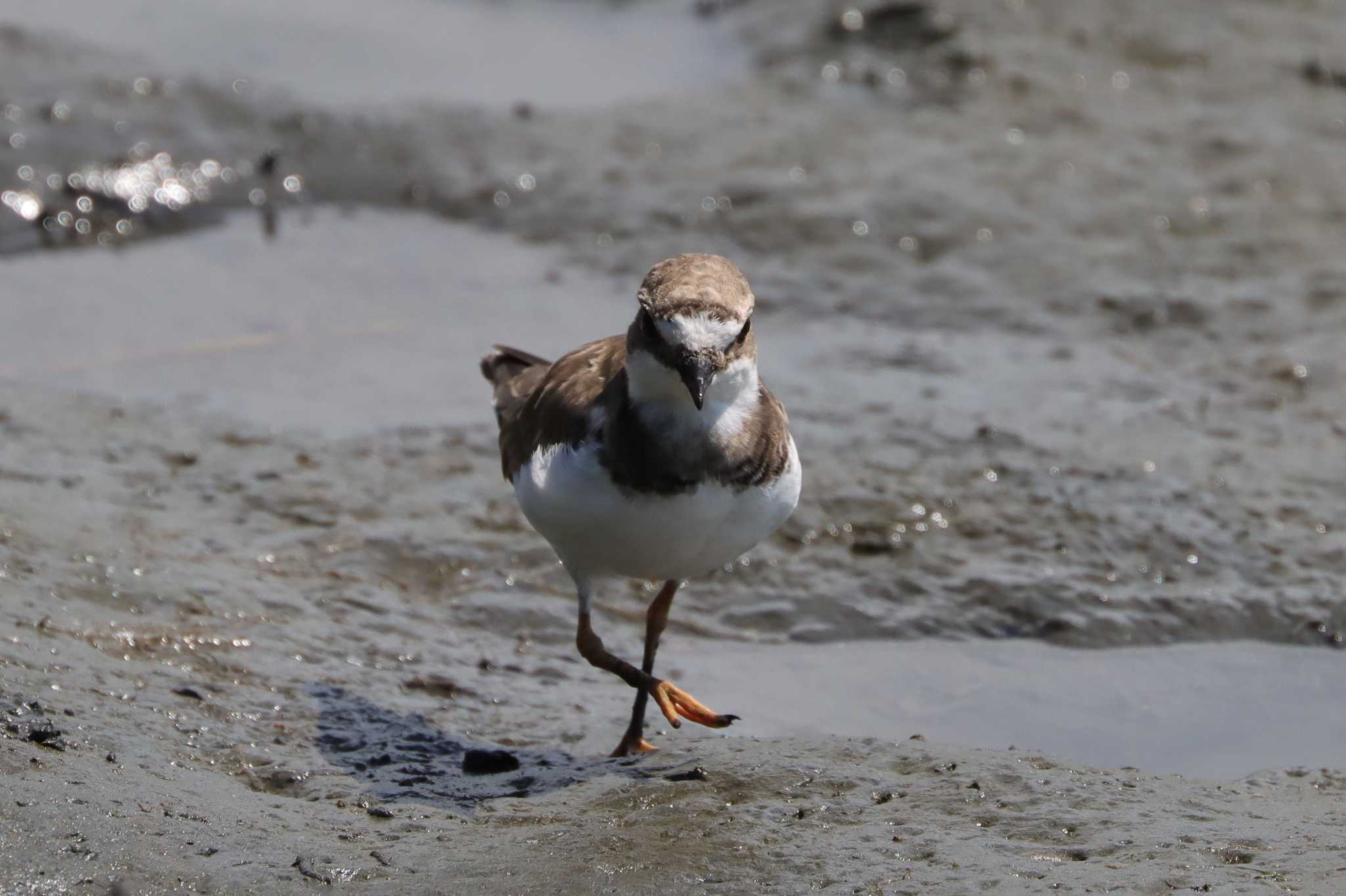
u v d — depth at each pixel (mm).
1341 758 9102
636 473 7734
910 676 10133
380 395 13852
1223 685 10062
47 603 9375
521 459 8539
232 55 20156
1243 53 20562
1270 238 16766
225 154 18047
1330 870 6766
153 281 15977
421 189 17875
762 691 9875
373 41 21312
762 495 7992
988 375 14375
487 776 8266
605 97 20109
